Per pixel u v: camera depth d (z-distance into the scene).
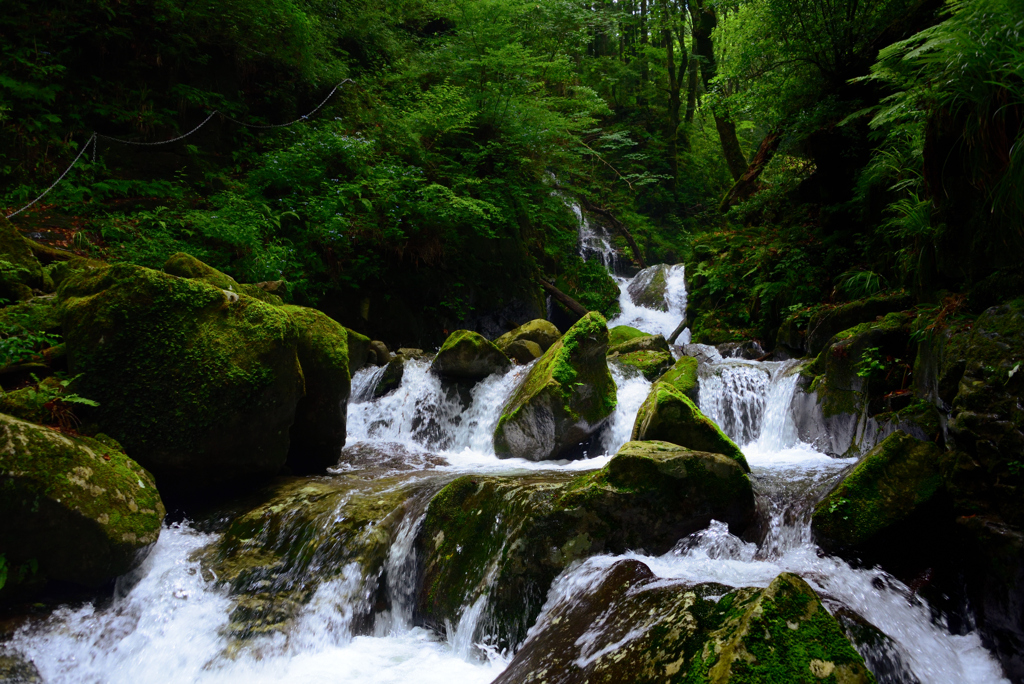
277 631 3.84
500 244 11.88
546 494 3.98
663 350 8.27
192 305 4.88
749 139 22.20
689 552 3.90
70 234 7.56
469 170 11.47
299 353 5.43
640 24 19.66
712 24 15.41
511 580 3.74
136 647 3.74
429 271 10.73
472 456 6.70
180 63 10.06
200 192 9.73
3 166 7.96
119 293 4.67
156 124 9.47
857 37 9.38
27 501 3.54
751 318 10.55
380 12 14.20
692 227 20.03
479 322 11.57
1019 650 3.05
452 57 12.43
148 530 4.04
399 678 3.54
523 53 11.97
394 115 11.40
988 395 3.49
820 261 9.80
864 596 3.34
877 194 8.59
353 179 10.27
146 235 8.05
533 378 6.53
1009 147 4.13
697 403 6.91
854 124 9.51
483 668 3.61
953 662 3.20
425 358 8.85
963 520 3.45
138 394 4.56
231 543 4.46
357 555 4.27
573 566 3.69
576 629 3.10
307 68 11.38
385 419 7.45
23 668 3.38
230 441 4.77
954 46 4.29
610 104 21.09
